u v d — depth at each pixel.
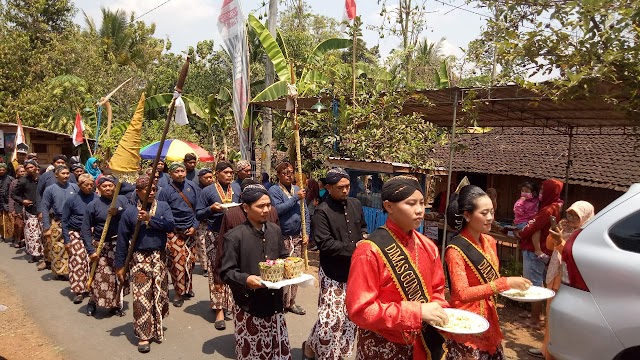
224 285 5.84
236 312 3.96
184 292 6.70
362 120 9.28
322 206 4.37
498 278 3.10
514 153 14.29
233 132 20.31
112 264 6.04
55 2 29.98
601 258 3.28
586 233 3.45
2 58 24.70
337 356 4.32
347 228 4.34
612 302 3.17
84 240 5.98
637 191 3.39
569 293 3.41
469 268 3.10
